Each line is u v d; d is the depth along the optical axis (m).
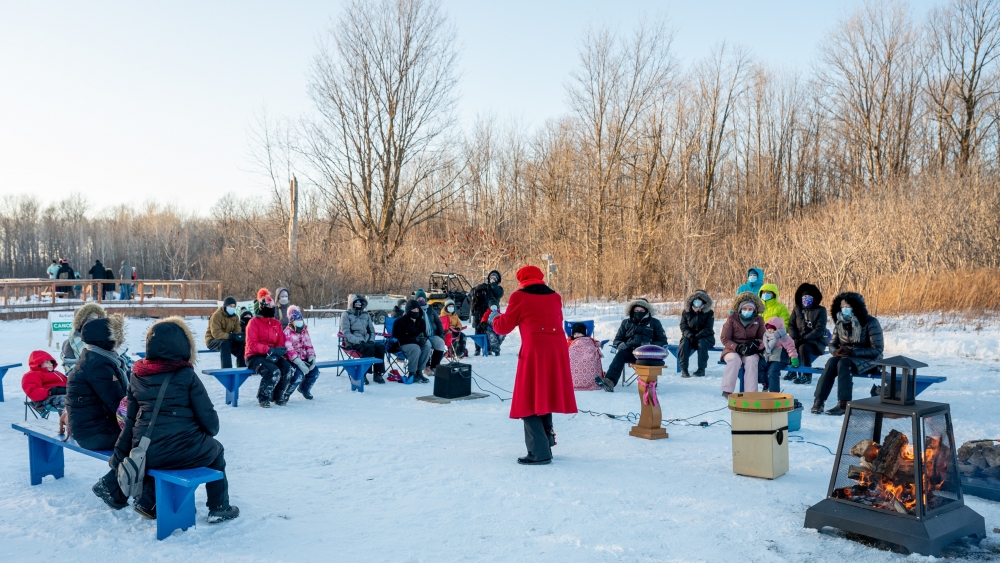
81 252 73.00
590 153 34.84
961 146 37.41
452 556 3.95
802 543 4.09
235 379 8.77
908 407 4.12
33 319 21.67
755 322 9.36
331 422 7.79
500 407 8.81
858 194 28.09
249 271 26.50
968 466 5.15
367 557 3.93
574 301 28.39
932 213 22.83
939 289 17.84
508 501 4.94
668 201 35.72
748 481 5.42
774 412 5.49
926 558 3.84
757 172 43.00
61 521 4.50
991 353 12.25
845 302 8.00
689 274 26.44
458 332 13.72
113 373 4.81
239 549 4.04
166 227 66.88
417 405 8.95
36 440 5.35
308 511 4.74
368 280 26.84
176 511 4.32
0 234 80.69
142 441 4.21
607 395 9.58
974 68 37.38
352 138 29.00
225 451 6.43
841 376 7.96
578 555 3.94
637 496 5.04
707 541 4.14
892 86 38.69
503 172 48.53
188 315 23.52
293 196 26.77
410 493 5.16
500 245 29.81
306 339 9.32
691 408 8.58
